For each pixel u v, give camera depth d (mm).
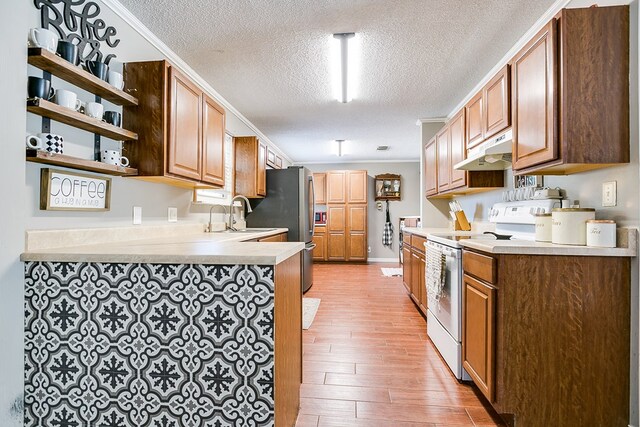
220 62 2734
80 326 1252
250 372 1184
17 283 1255
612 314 1475
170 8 2020
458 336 2021
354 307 3639
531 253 1506
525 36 2334
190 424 1209
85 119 1509
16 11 1241
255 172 4027
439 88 3277
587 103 1482
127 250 1361
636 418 1443
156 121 1909
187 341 1208
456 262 2031
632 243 1439
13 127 1236
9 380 1229
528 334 1512
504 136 2160
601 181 1643
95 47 1717
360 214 7121
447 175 3344
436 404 1774
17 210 1258
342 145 5969
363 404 1774
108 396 1242
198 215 3092
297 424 1604
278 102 3682
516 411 1512
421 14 2088
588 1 1765
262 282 1177
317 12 2066
